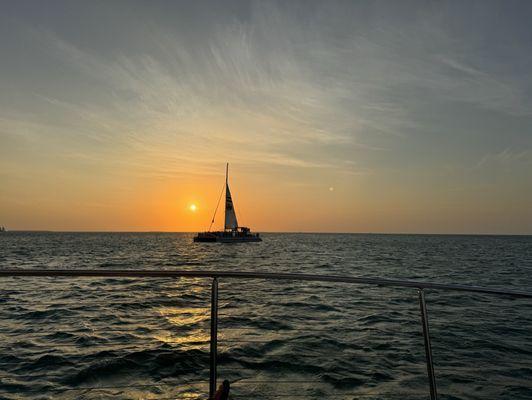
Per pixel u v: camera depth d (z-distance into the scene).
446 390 5.69
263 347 7.47
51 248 62.28
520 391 5.64
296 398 5.39
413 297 13.37
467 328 9.05
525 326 9.22
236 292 14.34
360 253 53.53
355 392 5.61
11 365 6.58
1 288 15.74
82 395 5.48
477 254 51.84
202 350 7.34
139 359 6.86
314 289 15.12
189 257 43.19
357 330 8.80
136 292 14.43
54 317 10.09
